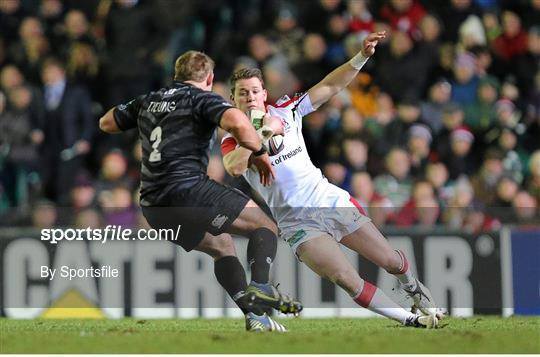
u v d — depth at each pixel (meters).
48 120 50.88
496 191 46.66
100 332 27.03
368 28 53.91
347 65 27.91
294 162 27.27
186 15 54.97
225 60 53.25
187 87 25.94
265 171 25.19
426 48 53.22
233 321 34.66
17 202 50.22
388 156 46.16
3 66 55.28
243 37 53.59
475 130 51.59
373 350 22.86
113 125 26.92
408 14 54.66
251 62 51.62
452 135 49.88
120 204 42.84
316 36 51.97
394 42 52.56
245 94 26.53
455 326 29.20
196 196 25.77
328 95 27.89
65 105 50.66
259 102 26.59
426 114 50.56
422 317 28.08
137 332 26.98
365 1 55.34
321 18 54.06
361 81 52.16
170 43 54.22
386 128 48.97
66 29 54.69
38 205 43.47
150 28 53.94
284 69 50.50
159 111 25.92
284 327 27.52
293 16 53.72
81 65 53.81
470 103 52.03
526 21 57.16
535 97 54.16
